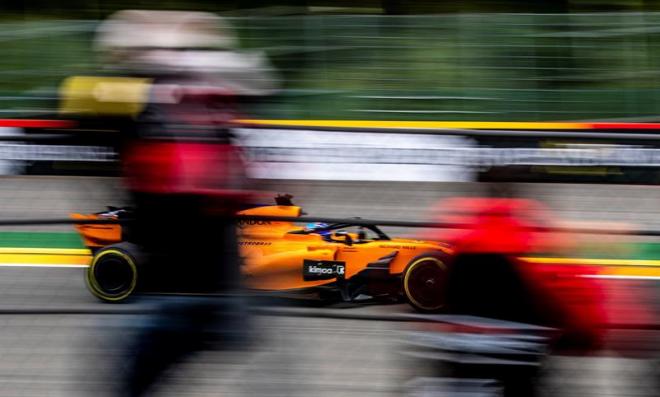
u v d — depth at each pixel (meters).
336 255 20.20
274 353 9.56
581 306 9.02
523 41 33.62
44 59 33.12
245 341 8.92
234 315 8.77
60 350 9.97
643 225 12.13
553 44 33.66
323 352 9.58
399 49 33.97
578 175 12.43
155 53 8.50
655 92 33.56
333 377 9.56
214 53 8.68
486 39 33.78
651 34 33.41
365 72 34.09
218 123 8.55
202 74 8.52
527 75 33.75
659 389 9.23
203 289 8.70
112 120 8.52
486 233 8.93
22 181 11.71
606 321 9.17
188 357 8.81
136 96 8.41
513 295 8.95
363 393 9.52
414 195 12.26
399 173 12.39
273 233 11.41
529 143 9.70
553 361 9.16
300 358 9.57
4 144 10.06
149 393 8.87
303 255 20.22
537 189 9.60
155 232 8.60
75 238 12.23
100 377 9.53
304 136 11.30
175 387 9.16
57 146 9.77
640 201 12.18
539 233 9.05
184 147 8.38
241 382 9.43
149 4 41.81
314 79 34.09
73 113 8.68
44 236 11.97
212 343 8.77
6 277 10.58
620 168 12.25
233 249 8.74
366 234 21.12
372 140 12.49
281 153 11.18
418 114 33.94
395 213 12.41
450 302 9.10
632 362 9.25
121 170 8.61
